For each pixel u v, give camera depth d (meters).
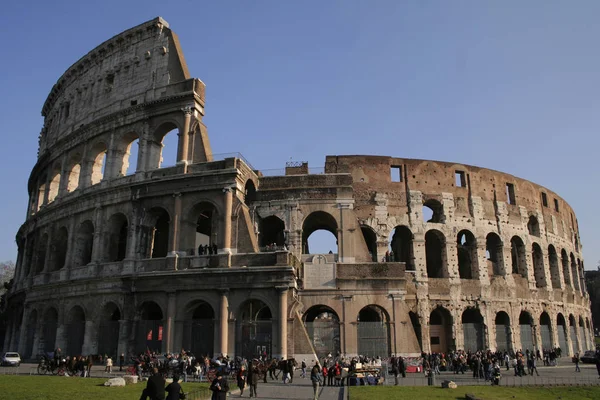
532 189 87.19
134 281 59.25
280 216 65.06
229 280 55.56
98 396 30.66
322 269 63.09
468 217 76.19
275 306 54.38
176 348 55.44
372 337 61.09
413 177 74.88
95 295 62.16
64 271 67.56
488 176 80.50
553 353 70.25
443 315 71.88
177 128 64.75
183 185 60.41
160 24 70.12
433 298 70.25
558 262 88.38
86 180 71.19
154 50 70.00
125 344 58.06
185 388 37.22
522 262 81.12
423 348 67.81
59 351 53.47
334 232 72.19
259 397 34.72
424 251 71.62
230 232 57.66
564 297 86.75
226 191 58.66
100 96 74.06
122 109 68.25
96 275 63.06
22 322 73.19
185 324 56.47
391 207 72.69
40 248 78.56
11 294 83.00
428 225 73.00
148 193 62.28
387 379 47.50
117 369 54.22
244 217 57.97
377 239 70.88
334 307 61.84
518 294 77.19
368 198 72.56
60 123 81.38
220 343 53.91
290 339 53.50
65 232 74.31
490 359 54.22
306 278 62.94
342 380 44.16
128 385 38.09
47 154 82.31
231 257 56.72
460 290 72.06
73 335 63.59
